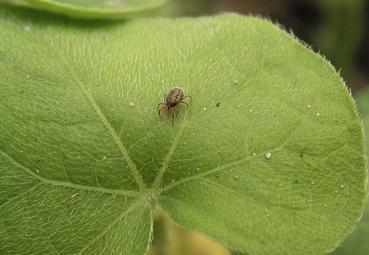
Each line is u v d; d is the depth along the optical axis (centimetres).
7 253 6
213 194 6
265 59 6
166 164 6
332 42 13
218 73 6
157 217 7
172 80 6
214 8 14
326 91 6
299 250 6
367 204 7
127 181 6
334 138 6
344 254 7
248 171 6
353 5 13
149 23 7
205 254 9
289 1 14
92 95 6
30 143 6
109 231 6
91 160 6
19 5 7
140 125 6
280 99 6
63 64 6
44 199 6
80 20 7
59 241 6
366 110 9
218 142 6
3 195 6
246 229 6
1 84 6
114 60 6
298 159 6
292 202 6
